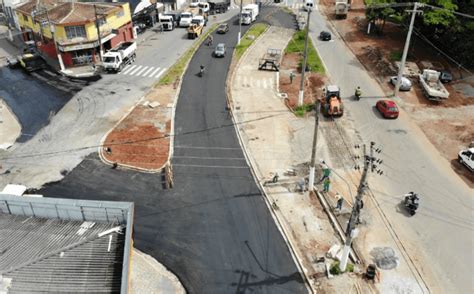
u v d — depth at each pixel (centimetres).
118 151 4141
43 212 2383
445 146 4288
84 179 3747
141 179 3750
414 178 3806
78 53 6203
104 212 2342
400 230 3216
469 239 3148
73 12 6112
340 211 3362
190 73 5994
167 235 3147
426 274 2852
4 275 1947
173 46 7100
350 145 4281
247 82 5731
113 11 6581
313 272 2842
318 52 6800
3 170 3856
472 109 5000
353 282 2769
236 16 9056
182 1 9631
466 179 3809
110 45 6719
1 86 5638
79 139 4356
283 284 2759
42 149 4194
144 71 6078
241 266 2895
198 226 3234
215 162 3994
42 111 4950
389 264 2914
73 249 2103
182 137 4397
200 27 7725
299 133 4497
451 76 5672
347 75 5950
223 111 4944
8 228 2272
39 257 2036
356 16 8612
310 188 3575
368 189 3634
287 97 5303
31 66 6050
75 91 5456
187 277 2808
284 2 10169
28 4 6956
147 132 4475
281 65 6319
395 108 4747
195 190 3619
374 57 6481
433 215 3372
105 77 5875
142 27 7850
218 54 6562
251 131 4528
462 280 2816
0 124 4694
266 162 4003
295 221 3288
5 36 7712
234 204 3462
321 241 3100
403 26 7106
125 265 1972
